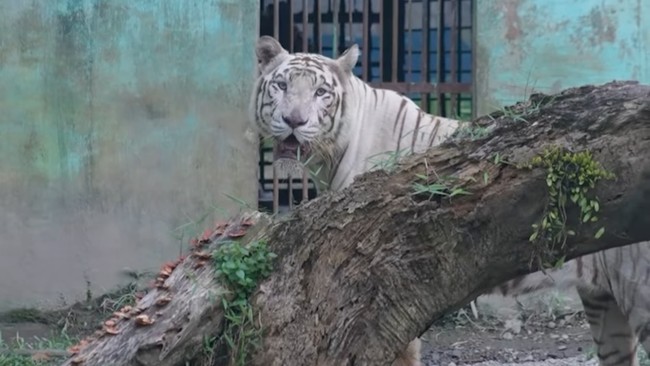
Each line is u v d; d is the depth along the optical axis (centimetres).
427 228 330
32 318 829
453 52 838
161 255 832
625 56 813
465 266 333
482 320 807
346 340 330
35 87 831
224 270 340
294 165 577
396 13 836
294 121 566
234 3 824
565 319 802
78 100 831
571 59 813
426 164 336
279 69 587
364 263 332
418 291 333
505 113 340
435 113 859
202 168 830
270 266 343
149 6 827
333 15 868
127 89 830
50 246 834
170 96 829
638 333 510
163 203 832
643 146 319
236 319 335
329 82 576
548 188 325
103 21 829
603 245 335
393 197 333
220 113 827
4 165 831
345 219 335
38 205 834
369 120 583
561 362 713
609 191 322
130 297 475
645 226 328
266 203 887
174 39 827
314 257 337
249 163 827
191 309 335
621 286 509
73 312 823
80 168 834
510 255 334
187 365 339
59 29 829
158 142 830
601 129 321
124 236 834
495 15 813
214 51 827
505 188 326
